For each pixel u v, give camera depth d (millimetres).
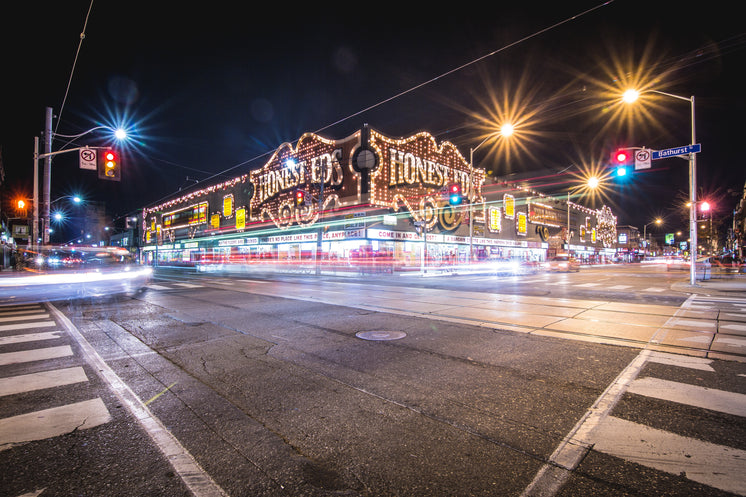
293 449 2922
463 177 37875
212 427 3285
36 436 3094
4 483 2451
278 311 9531
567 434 3113
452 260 36219
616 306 10250
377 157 28953
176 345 6156
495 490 2396
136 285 17719
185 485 2463
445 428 3248
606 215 77938
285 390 4160
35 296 13211
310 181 33344
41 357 5469
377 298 12172
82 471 2607
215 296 12898
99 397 3955
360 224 28656
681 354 5445
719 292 14117
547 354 5488
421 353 5594
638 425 3246
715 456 2738
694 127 15094
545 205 53688
